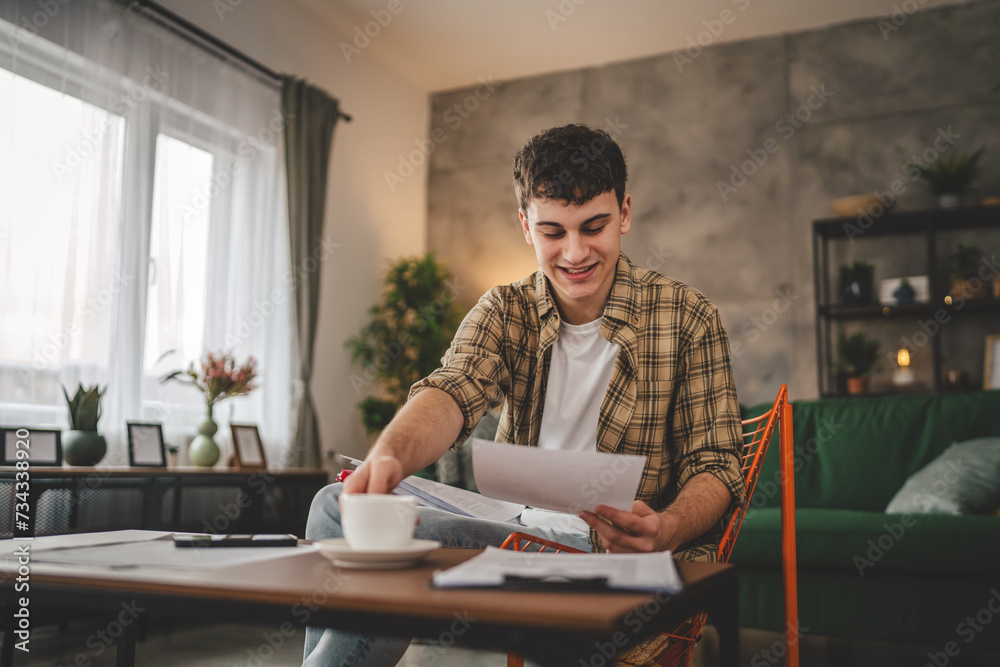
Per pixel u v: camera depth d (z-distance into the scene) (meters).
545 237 1.07
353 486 0.79
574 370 1.22
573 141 1.05
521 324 1.25
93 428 2.53
